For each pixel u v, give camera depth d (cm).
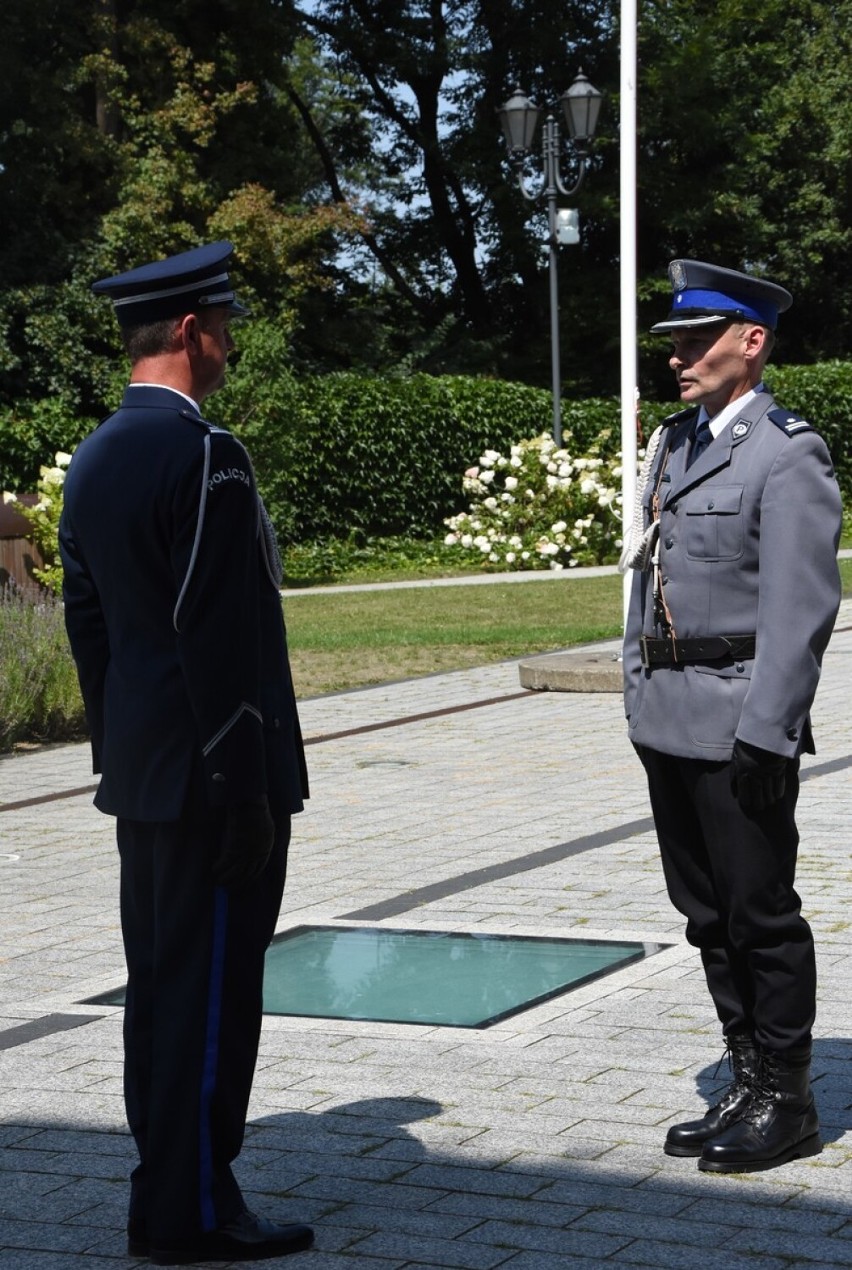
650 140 3800
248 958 344
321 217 2962
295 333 3275
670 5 3762
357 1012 506
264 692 347
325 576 2459
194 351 345
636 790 866
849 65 4203
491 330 3941
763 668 367
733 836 376
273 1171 383
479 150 3794
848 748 952
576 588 2081
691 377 382
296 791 354
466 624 1706
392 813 829
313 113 4578
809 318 4278
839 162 4041
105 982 553
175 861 338
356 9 3831
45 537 1538
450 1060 459
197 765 335
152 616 337
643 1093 428
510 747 1023
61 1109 431
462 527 2553
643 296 3769
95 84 2875
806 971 381
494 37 3828
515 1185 371
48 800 912
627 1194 364
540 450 2491
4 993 543
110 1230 358
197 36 3078
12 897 681
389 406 2670
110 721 343
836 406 3228
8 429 2402
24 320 2708
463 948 574
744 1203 358
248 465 336
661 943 570
